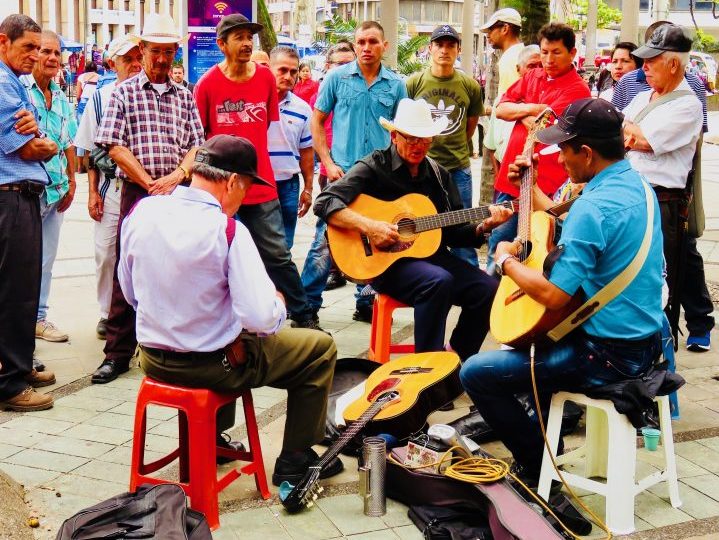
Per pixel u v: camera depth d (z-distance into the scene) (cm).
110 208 591
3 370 489
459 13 6078
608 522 368
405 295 493
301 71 1275
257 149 592
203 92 583
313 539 362
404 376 437
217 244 347
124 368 551
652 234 362
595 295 357
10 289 483
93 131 576
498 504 347
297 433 401
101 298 611
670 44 489
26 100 489
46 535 363
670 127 489
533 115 576
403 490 385
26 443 450
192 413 361
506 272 360
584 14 4166
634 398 355
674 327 509
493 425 391
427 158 518
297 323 632
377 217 499
